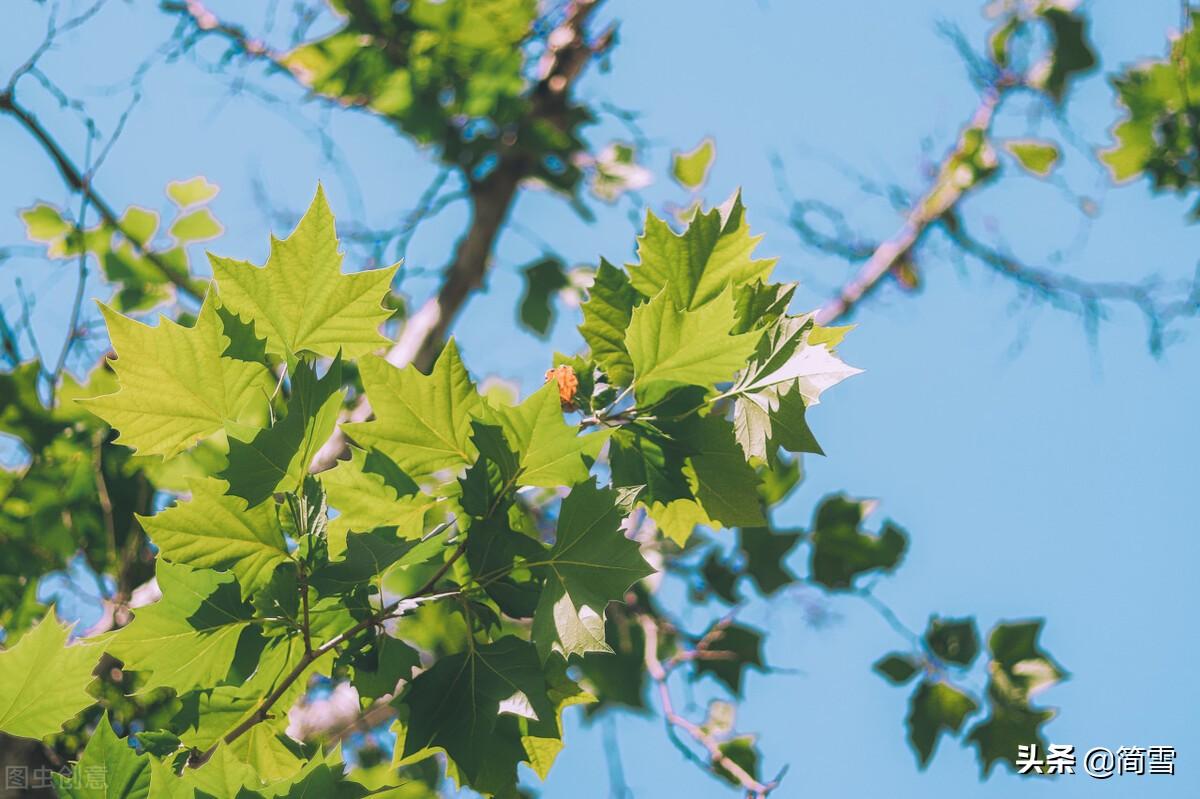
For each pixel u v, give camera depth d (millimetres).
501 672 2709
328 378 2691
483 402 2703
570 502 2697
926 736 5586
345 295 2746
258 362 2723
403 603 2719
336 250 2734
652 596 5656
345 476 2703
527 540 2695
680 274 2820
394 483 2711
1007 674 5590
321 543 2709
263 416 3412
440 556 2740
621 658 5445
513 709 2695
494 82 6035
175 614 2691
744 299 2822
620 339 2822
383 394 2697
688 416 2779
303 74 5910
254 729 2756
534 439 2697
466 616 2721
